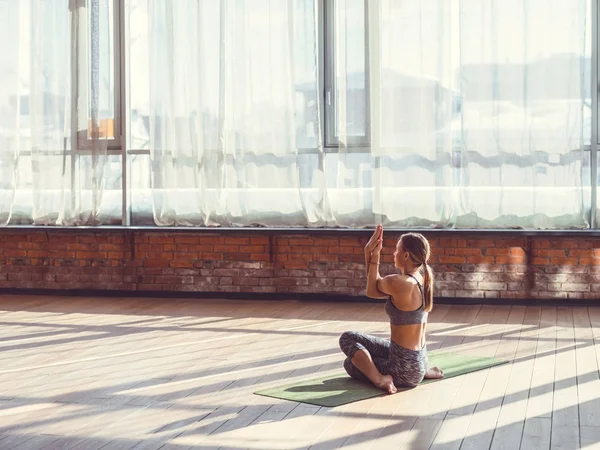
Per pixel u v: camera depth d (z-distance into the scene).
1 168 9.26
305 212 8.70
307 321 7.58
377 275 5.21
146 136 9.05
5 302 8.75
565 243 8.17
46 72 9.12
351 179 8.61
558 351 6.21
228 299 8.85
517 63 8.20
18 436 4.30
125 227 8.95
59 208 9.16
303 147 8.70
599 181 8.22
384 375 5.13
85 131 9.10
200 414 4.66
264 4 8.66
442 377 5.39
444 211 8.41
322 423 4.45
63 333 7.10
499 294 8.33
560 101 8.15
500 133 8.25
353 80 8.57
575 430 4.30
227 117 8.80
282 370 5.69
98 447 4.11
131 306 8.45
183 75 8.84
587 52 8.19
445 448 4.02
